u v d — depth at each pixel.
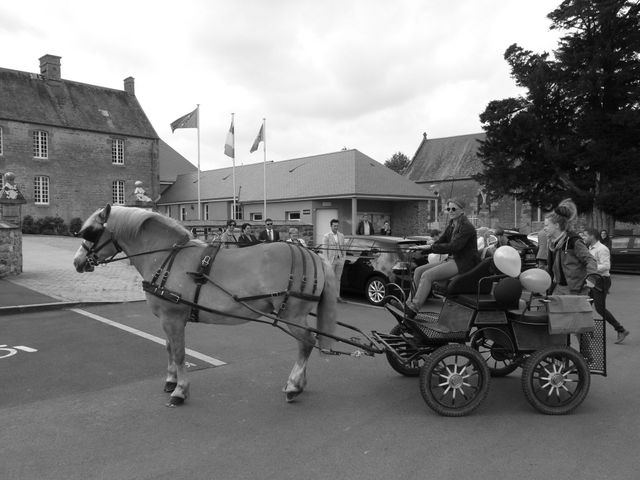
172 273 5.14
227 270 5.12
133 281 14.40
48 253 21.38
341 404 5.27
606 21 23.42
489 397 5.53
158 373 6.31
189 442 4.32
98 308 10.70
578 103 24.67
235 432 4.54
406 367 6.04
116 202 41.44
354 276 11.95
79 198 39.16
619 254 19.30
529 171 25.27
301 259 5.30
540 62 25.06
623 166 22.75
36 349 7.41
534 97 24.95
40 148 37.47
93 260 5.49
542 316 5.14
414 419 4.86
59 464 3.92
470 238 5.37
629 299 12.76
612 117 22.03
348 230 25.27
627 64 23.56
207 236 17.05
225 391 5.66
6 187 15.09
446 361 6.04
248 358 7.02
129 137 41.97
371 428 4.63
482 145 27.64
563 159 24.08
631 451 4.14
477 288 5.27
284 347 7.62
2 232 14.24
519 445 4.26
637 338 8.36
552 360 5.09
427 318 5.71
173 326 5.20
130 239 5.37
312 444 4.28
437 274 5.54
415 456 4.05
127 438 4.40
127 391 5.64
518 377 6.28
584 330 5.02
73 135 38.84
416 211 26.08
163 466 3.88
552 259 6.33
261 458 4.02
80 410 5.06
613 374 6.39
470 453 4.11
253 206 29.62
